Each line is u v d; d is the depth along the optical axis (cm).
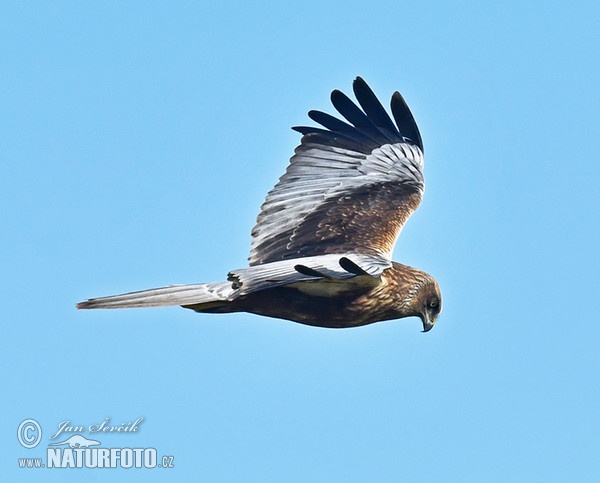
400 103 1739
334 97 1728
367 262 1398
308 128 1714
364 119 1734
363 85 1738
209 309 1508
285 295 1517
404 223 1631
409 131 1738
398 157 1716
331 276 1317
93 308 1327
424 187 1688
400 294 1588
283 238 1614
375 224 1617
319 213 1634
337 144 1714
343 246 1580
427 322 1627
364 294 1550
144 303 1333
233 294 1339
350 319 1553
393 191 1673
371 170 1695
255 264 1598
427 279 1619
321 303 1533
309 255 1576
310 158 1698
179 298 1338
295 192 1662
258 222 1638
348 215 1630
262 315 1532
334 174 1688
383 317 1591
